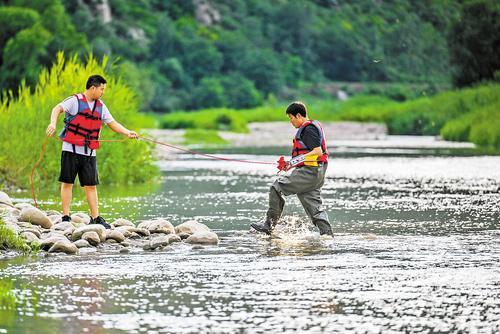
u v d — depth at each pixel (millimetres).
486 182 45656
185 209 33469
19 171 41719
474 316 15906
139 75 172500
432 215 31359
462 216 31016
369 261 21469
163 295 17609
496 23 141250
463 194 39219
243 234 26578
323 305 16734
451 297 17406
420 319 15680
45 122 42594
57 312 16188
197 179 49469
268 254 22672
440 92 152125
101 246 23922
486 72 142125
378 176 50594
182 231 26109
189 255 22547
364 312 16203
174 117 146500
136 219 30172
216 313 16125
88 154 26859
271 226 26828
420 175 50938
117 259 21922
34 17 113500
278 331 14867
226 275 19703
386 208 33781
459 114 124938
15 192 40219
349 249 23469
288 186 26328
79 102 26672
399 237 25703
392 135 138250
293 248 23719
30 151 41938
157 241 23625
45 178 41312
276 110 162000
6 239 23188
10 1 120562
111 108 45406
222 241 25094
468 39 142500
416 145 95312
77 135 26734
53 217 28609
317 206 26391
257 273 19922
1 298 17328
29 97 45750
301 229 27719
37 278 19375
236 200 37062
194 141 110500
